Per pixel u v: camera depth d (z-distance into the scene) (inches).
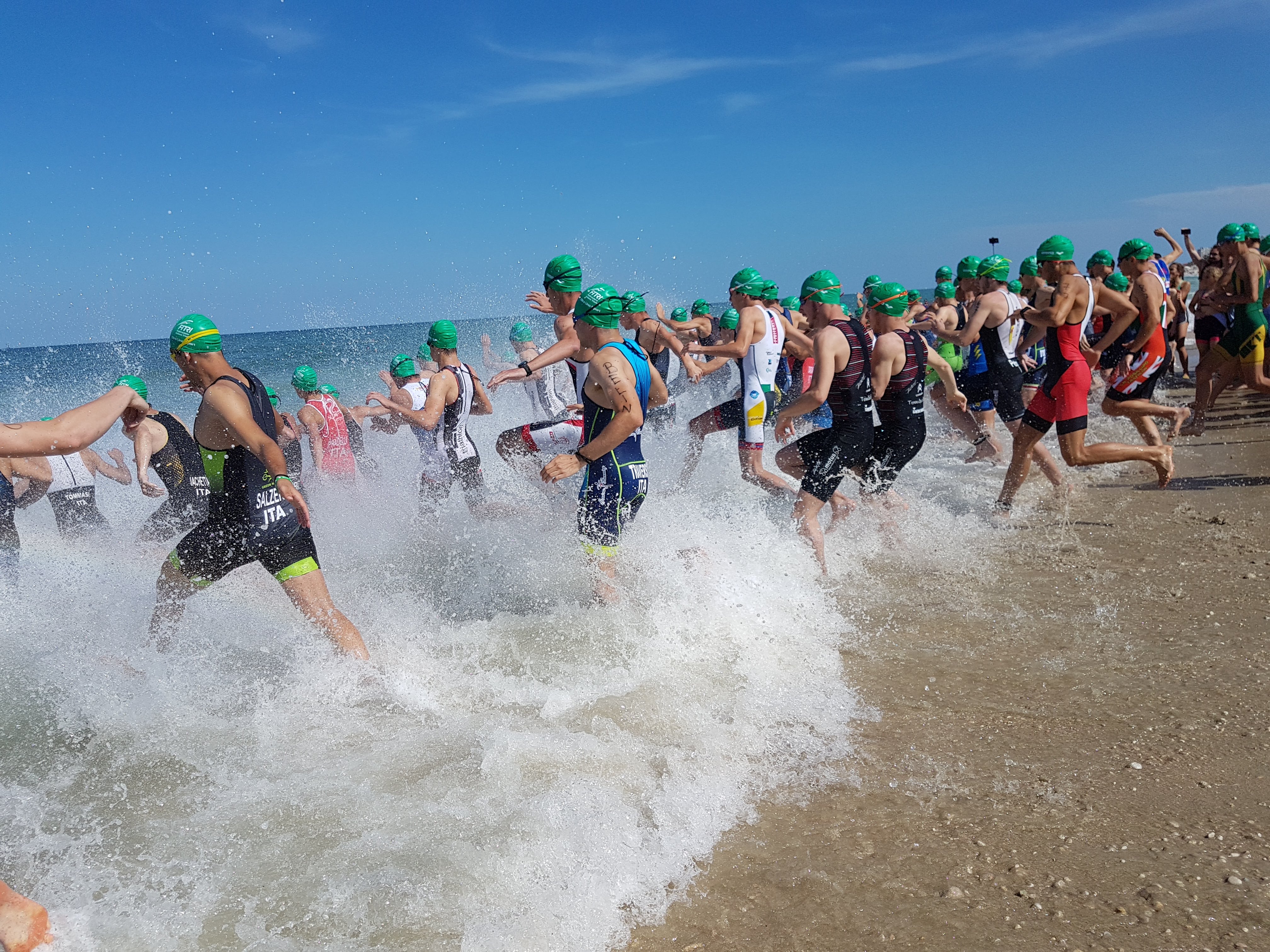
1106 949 79.0
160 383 1058.7
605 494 168.6
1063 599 178.2
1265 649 145.3
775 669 148.8
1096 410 423.8
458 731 130.3
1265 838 94.7
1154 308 267.7
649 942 83.9
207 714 138.6
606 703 137.3
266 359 1504.7
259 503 143.3
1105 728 122.6
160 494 207.2
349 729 132.5
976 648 156.0
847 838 99.4
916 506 258.2
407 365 295.6
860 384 198.7
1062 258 228.2
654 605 172.7
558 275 187.0
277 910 90.0
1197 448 336.5
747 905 88.6
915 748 120.0
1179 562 195.9
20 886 94.6
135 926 87.7
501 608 184.9
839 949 81.5
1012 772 112.2
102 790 115.6
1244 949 77.9
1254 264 325.4
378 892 92.0
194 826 106.4
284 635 172.7
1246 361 331.9
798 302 432.8
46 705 140.8
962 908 86.1
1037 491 279.7
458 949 83.6
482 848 99.3
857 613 175.8
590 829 101.7
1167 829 97.5
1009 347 300.7
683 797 108.1
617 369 157.4
